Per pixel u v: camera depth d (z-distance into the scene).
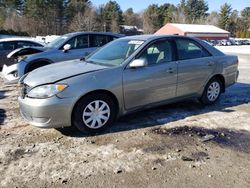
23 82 4.59
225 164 3.73
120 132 4.70
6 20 66.69
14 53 9.20
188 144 4.27
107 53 5.36
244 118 5.43
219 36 72.44
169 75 5.21
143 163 3.73
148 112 5.69
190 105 6.20
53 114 4.25
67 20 73.12
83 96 4.43
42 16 69.06
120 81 4.67
